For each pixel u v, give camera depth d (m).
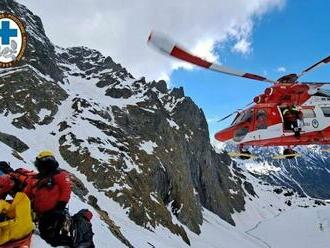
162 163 72.25
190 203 78.38
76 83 103.62
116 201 50.78
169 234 53.75
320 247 100.50
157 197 60.31
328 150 16.27
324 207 155.75
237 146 16.05
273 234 114.38
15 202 7.12
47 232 7.92
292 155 15.77
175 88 120.00
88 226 8.29
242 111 16.14
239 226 117.38
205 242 69.62
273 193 178.25
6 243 6.86
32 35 90.44
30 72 73.62
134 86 100.25
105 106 82.69
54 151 57.94
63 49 132.00
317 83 14.50
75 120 67.44
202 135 115.44
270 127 15.40
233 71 10.40
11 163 19.44
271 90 15.31
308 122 15.62
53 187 7.94
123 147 65.56
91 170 55.06
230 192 133.50
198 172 106.81
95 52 131.75
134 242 33.09
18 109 63.97
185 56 7.96
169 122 96.69
